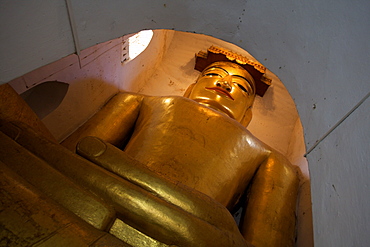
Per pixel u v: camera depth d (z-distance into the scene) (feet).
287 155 10.38
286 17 4.12
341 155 2.90
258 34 4.85
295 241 6.37
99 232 3.22
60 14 3.53
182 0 4.79
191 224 3.89
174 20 5.20
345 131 2.93
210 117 7.34
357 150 2.61
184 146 6.60
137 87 11.28
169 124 7.09
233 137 7.11
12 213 2.77
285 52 4.50
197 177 6.16
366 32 2.83
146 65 11.10
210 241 3.93
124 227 3.97
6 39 3.08
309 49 3.90
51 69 5.97
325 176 3.18
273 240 5.86
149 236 3.97
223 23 5.04
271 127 11.12
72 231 2.93
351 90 2.97
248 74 10.40
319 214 3.15
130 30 4.96
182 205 4.30
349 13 3.09
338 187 2.83
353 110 2.88
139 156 6.48
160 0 4.74
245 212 6.77
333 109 3.28
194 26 5.30
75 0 3.58
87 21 4.00
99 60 7.69
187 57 12.40
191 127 7.02
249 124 11.12
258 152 7.50
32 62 3.59
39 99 6.92
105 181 4.07
